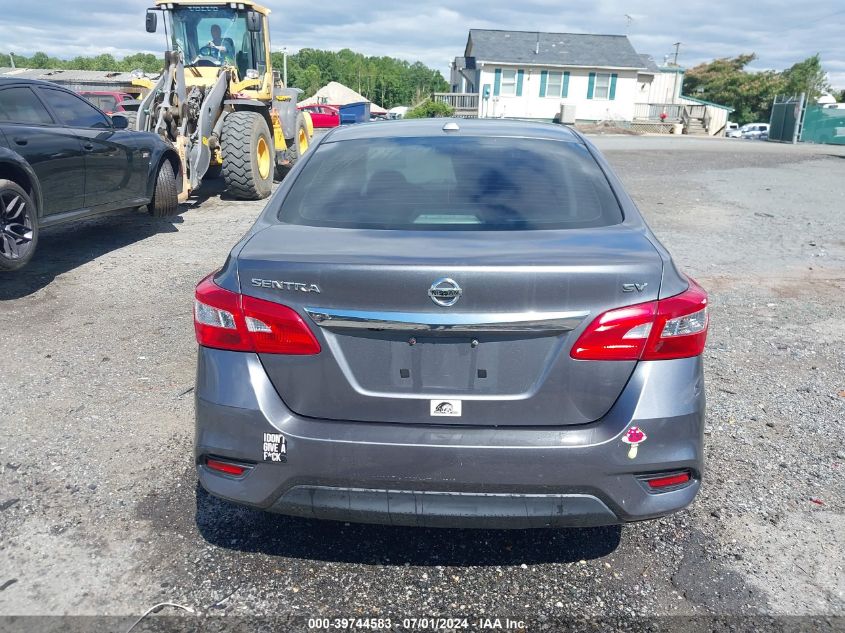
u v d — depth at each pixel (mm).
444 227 2693
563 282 2256
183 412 4098
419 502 2393
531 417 2352
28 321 5672
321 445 2361
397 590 2654
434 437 2338
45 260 7562
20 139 6289
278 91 14172
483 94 42156
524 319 2268
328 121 36625
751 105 76688
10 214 6180
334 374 2377
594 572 2760
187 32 12242
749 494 3303
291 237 2631
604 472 2328
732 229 9734
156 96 10594
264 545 2910
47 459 3555
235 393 2422
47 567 2758
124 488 3309
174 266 7344
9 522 3035
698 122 42812
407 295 2273
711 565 2801
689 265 7730
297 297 2357
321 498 2434
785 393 4457
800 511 3172
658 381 2344
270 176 12250
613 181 3074
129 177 8078
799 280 7188
